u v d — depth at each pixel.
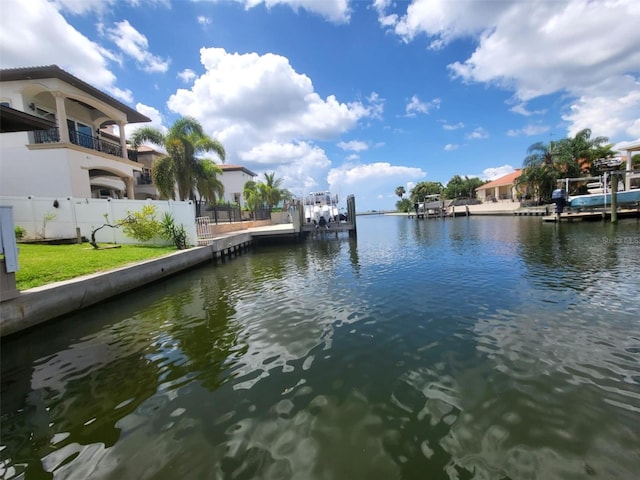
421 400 3.56
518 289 7.70
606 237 16.14
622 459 2.63
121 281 8.83
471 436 2.97
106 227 13.91
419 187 69.38
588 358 4.30
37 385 4.36
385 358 4.59
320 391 3.84
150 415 3.55
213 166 24.00
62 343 5.77
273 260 15.38
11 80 15.01
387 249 16.86
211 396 3.86
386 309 6.78
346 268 11.98
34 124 7.12
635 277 8.23
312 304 7.48
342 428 3.17
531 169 37.78
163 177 19.19
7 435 3.33
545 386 3.70
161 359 4.98
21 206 13.12
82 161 16.20
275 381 4.12
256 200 34.16
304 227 24.23
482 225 29.91
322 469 2.67
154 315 7.22
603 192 27.48
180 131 20.77
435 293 7.76
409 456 2.77
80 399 3.96
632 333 5.02
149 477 2.67
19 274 7.54
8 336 5.86
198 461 2.82
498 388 3.71
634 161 34.03
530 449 2.78
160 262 10.76
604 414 3.19
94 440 3.18
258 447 2.96
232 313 7.14
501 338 5.04
